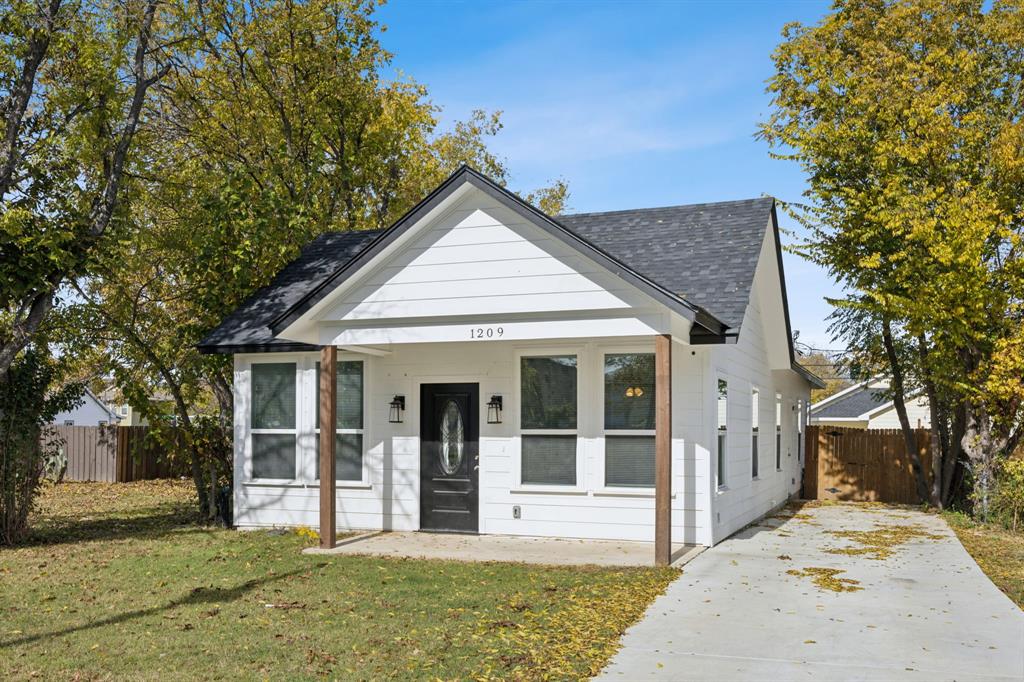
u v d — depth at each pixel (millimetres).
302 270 17688
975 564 11953
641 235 15820
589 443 13875
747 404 16734
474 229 12680
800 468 25766
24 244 14148
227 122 25422
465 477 14672
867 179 20922
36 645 7883
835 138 20609
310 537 14312
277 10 25109
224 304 17859
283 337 13297
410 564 11781
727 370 14883
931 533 15516
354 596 9734
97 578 11078
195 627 8445
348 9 26812
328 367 13469
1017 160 17141
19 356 15477
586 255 11797
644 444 13617
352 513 15305
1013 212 17906
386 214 33344
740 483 15992
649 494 13484
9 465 14141
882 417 39500
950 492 20891
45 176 14930
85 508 19797
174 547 13531
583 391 13938
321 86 26953
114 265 16422
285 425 15750
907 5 20297
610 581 10461
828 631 8234
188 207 20172
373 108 29531
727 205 16281
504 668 7020
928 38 20203
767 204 15914
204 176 21328
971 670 7035
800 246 21734
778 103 22359
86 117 15867
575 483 13977
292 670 7004
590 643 7754
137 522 17062
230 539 14328
